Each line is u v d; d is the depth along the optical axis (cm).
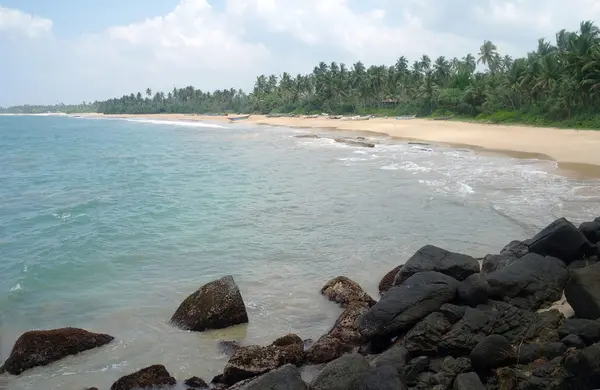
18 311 1126
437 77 10888
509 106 7769
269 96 16000
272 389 665
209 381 829
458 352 768
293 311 1095
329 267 1359
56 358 898
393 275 1185
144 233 1756
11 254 1567
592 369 605
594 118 5725
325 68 15150
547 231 1062
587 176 2581
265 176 3058
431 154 4006
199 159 4266
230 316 1022
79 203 2397
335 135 6931
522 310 843
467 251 1428
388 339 861
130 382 798
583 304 822
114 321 1065
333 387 682
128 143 6662
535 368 695
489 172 2845
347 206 2083
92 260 1470
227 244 1598
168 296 1194
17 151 5600
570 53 6134
